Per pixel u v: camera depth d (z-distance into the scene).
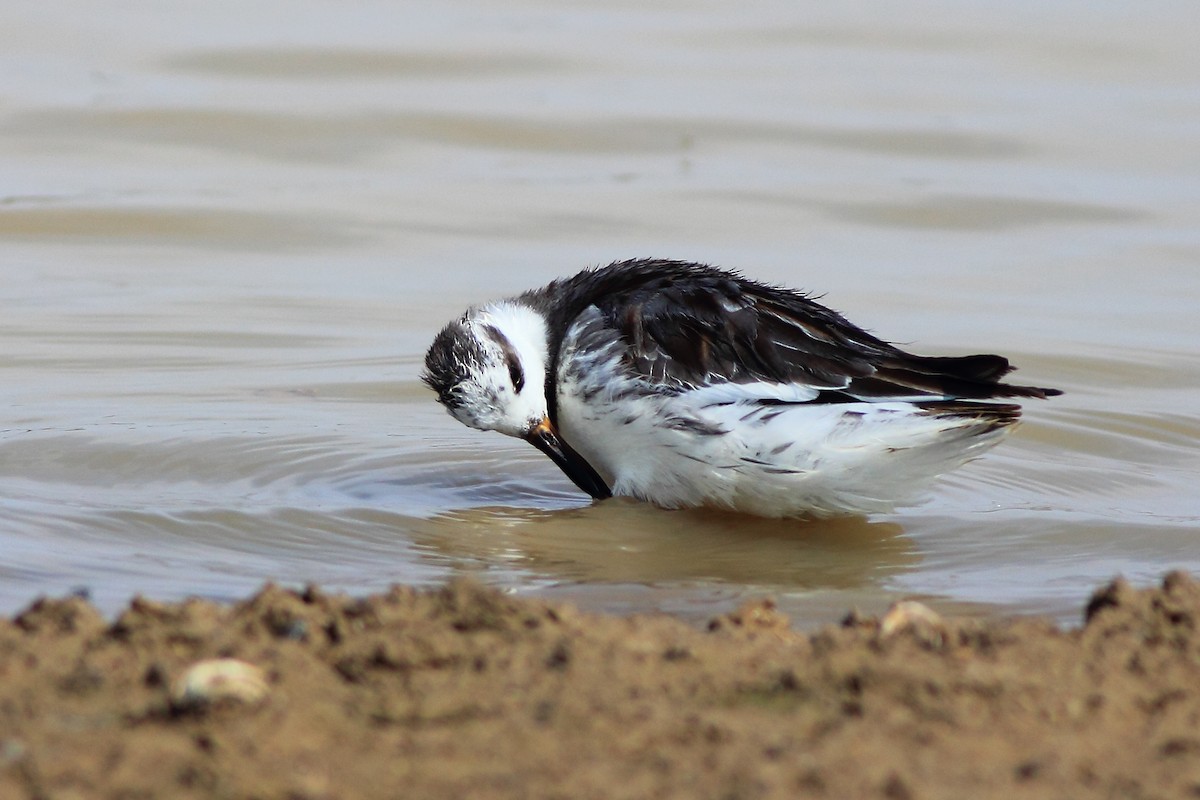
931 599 10.06
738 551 11.27
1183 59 28.92
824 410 11.27
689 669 7.27
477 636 7.55
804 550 11.30
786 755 6.35
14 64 27.22
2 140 24.00
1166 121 26.12
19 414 14.23
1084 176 24.00
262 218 21.97
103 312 18.17
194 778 6.04
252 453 13.36
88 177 23.16
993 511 12.35
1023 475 13.38
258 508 11.82
